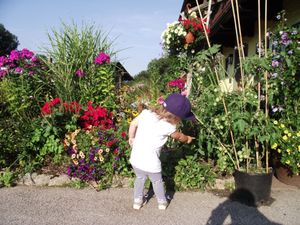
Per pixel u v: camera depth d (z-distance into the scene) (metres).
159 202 3.21
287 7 5.48
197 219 3.03
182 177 3.84
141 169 3.08
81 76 5.30
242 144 3.76
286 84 3.96
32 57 5.31
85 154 3.89
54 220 2.93
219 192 3.74
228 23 6.95
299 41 4.00
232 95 3.76
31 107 5.02
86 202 3.38
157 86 8.48
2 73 5.22
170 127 3.03
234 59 8.41
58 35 5.53
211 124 3.82
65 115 4.44
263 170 3.61
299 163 3.76
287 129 3.85
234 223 2.95
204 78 4.51
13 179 3.84
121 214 3.10
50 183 3.87
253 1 5.59
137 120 3.20
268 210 3.26
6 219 2.92
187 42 6.28
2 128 4.20
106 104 5.16
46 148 4.12
